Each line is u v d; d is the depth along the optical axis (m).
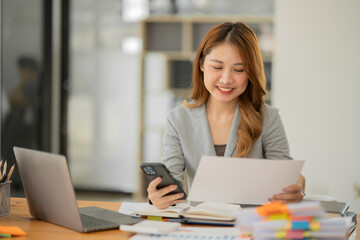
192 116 2.14
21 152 1.68
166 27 5.12
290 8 4.04
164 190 1.72
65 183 1.52
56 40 5.39
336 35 3.96
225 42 1.93
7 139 4.87
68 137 5.51
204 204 1.74
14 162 4.86
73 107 5.50
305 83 4.02
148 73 5.19
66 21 5.45
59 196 1.57
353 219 1.71
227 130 2.12
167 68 5.11
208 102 2.16
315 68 4.00
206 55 1.98
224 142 2.12
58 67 5.46
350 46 3.94
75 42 5.47
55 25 5.36
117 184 5.46
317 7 3.99
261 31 4.89
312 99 4.01
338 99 3.96
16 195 4.62
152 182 1.72
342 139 3.96
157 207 1.72
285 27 4.05
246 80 1.98
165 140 2.16
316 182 4.00
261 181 1.65
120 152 5.45
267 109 2.13
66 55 5.47
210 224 1.63
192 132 2.12
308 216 1.34
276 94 4.08
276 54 4.07
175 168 2.08
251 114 2.06
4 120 4.82
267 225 1.32
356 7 3.92
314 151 4.01
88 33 5.45
